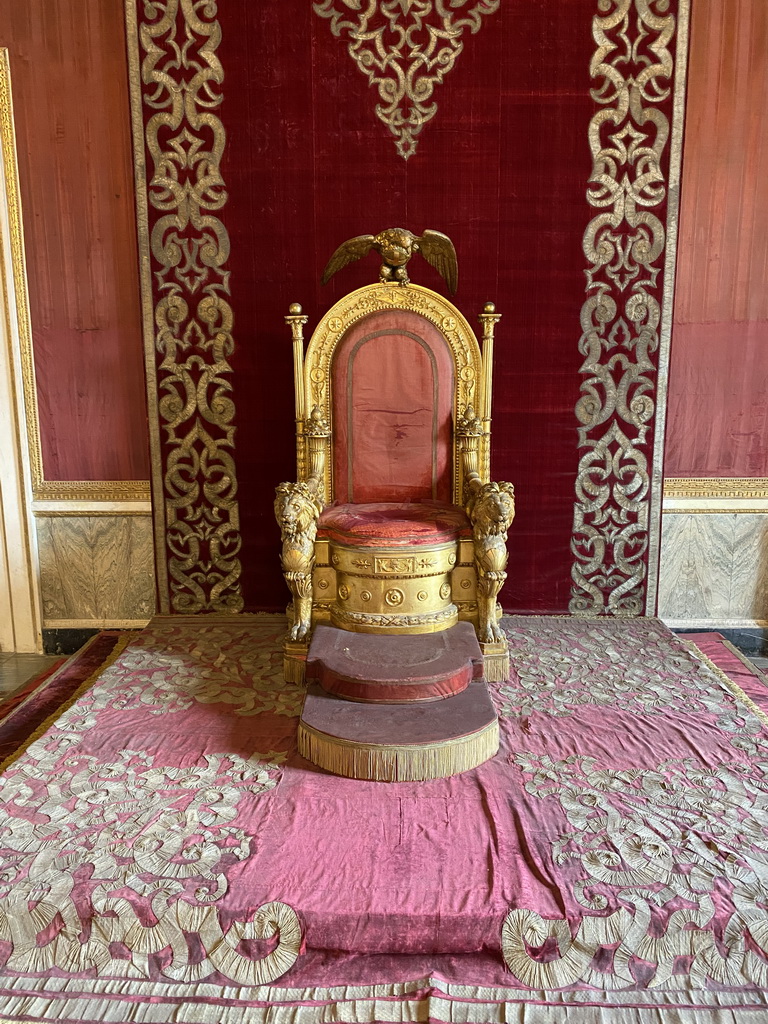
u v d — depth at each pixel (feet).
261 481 12.46
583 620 12.62
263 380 12.16
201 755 8.55
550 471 12.43
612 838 7.11
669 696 9.97
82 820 7.38
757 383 12.16
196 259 11.81
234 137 11.46
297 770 8.26
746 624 12.78
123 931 6.36
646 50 11.13
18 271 11.89
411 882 6.58
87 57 11.30
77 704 9.71
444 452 11.05
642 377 12.11
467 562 10.18
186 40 11.20
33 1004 6.15
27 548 12.70
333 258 10.64
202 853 6.90
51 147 11.56
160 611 12.81
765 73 11.23
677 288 11.89
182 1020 6.04
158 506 12.53
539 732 9.04
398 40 11.18
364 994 6.20
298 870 6.72
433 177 11.56
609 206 11.59
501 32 11.13
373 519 10.00
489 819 7.41
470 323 11.98
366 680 8.57
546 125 11.39
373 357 10.80
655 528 12.57
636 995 6.12
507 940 6.28
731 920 6.23
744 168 11.51
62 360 12.17
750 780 8.08
